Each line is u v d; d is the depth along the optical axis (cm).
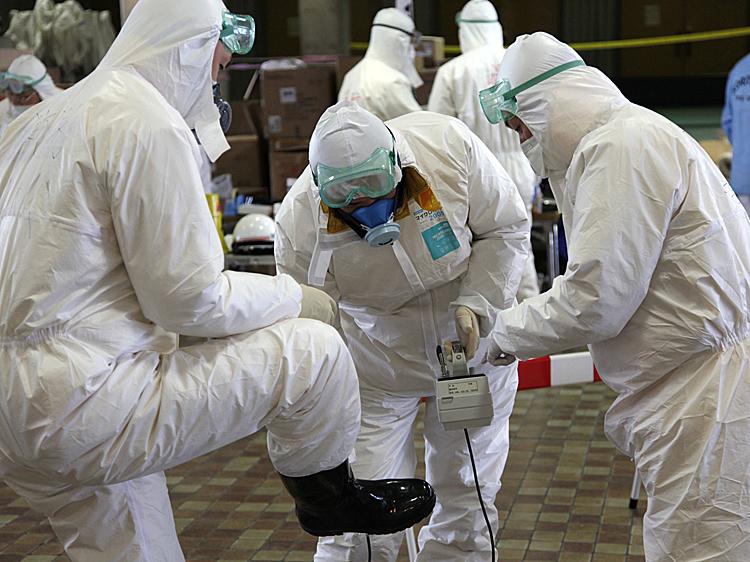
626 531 335
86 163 178
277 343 194
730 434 203
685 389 208
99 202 179
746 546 205
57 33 792
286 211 238
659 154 201
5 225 185
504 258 243
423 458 420
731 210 209
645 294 204
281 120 641
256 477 407
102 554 205
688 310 204
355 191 212
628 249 198
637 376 213
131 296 189
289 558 328
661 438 211
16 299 178
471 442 260
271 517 365
